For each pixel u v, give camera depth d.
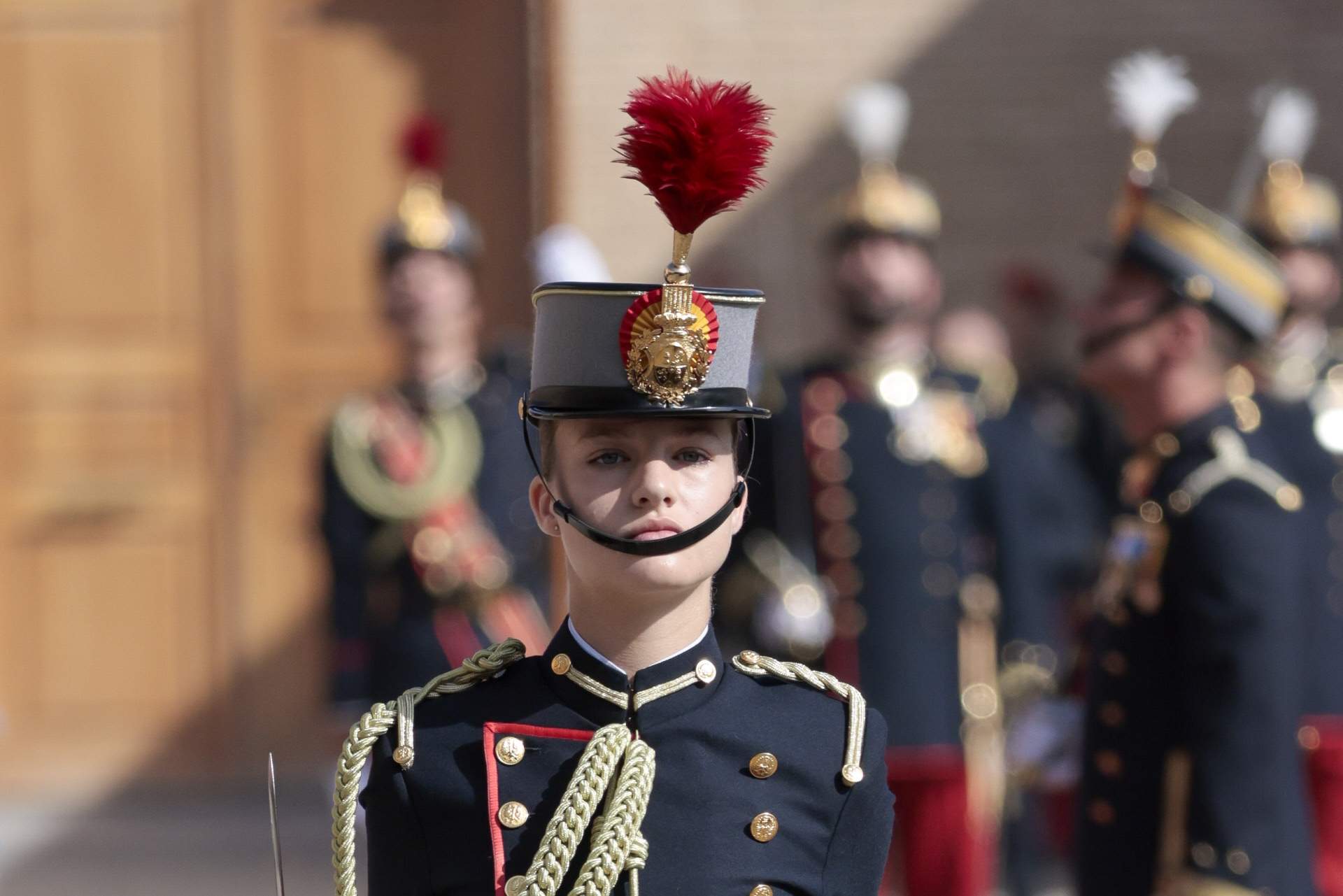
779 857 6.88
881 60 22.66
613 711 6.98
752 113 6.71
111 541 23.95
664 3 21.83
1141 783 11.61
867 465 16.53
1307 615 15.03
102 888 19.47
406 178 23.61
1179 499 11.66
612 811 6.65
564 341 6.84
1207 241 12.27
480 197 23.09
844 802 7.06
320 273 23.80
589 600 7.05
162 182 23.77
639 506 6.70
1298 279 17.44
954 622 16.36
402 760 6.95
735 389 6.92
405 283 16.80
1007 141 22.95
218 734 23.94
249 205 23.72
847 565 16.34
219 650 23.97
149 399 23.92
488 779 6.86
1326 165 23.05
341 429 16.81
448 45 23.33
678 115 6.58
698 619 7.13
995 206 23.02
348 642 16.69
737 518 7.12
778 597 16.22
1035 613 16.66
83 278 23.80
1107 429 22.16
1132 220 12.62
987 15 22.88
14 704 23.86
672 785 6.89
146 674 23.97
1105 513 21.78
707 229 22.12
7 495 23.84
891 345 17.00
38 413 23.88
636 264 21.70
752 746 7.02
